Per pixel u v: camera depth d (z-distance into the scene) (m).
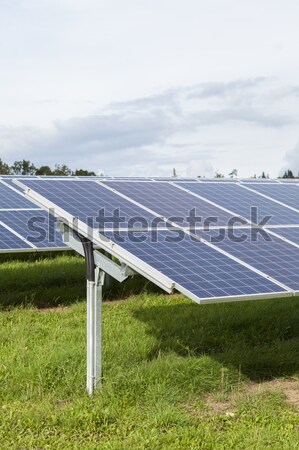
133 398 8.26
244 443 7.04
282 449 6.86
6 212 18.14
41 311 13.98
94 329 8.46
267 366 9.91
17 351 9.96
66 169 60.53
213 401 8.56
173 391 8.45
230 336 11.66
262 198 12.18
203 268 8.13
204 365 9.37
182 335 11.39
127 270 8.16
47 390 8.55
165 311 13.46
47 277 17.00
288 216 11.16
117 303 14.75
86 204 9.73
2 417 7.70
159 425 7.55
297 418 7.86
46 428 7.46
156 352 10.34
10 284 16.34
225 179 18.77
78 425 7.52
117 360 9.45
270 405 8.26
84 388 8.66
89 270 8.47
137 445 6.93
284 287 8.00
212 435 7.29
